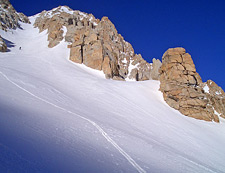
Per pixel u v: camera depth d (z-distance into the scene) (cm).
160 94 3092
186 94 2755
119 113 1791
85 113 1330
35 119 704
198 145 1541
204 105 2639
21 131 509
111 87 2900
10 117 608
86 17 10094
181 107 2623
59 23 8169
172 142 1384
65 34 7356
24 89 1452
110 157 570
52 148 466
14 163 318
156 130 1590
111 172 455
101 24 7850
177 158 950
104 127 1021
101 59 4934
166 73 3372
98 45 5109
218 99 3083
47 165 363
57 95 1672
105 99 2214
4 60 3266
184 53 3369
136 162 617
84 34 5825
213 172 916
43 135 544
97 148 615
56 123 759
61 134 625
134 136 1095
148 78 6381
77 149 529
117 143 792
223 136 2109
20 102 985
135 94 2766
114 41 7350
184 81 2988
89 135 760
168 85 2939
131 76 6209
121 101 2298
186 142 1519
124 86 3119
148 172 557
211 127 2295
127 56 7150
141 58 7175
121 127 1273
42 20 10500
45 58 4581
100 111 1644
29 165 334
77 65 4872
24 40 7381
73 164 416
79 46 5269
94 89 2588
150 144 1036
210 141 1775
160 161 769
